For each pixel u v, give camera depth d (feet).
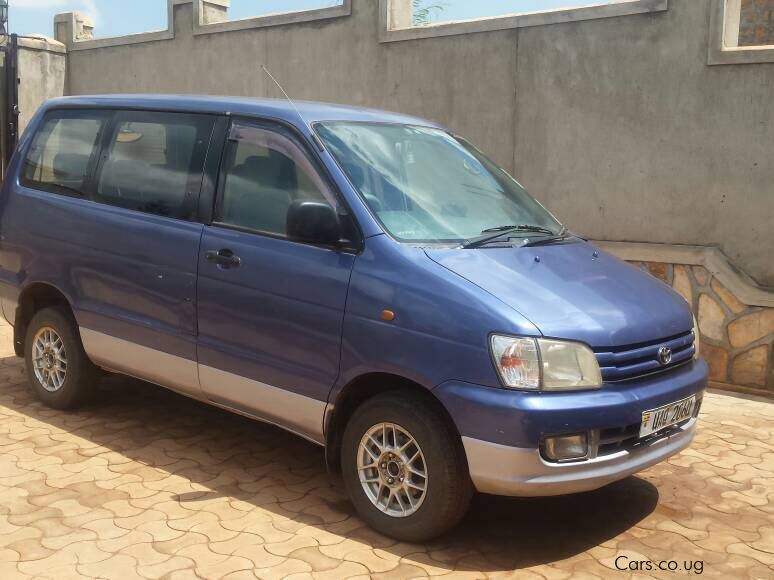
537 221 16.15
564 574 12.41
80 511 13.83
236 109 15.84
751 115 21.42
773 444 18.17
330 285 13.51
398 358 12.65
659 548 13.38
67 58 37.91
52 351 18.79
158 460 16.25
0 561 12.10
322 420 13.79
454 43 26.22
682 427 13.66
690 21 21.99
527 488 11.86
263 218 14.82
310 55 29.76
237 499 14.56
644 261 23.22
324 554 12.64
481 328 12.05
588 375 12.10
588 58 23.72
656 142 22.90
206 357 15.33
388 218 13.80
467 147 17.38
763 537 13.85
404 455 12.94
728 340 22.06
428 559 12.64
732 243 22.03
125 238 16.61
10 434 17.35
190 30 33.14
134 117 17.52
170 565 12.14
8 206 19.31
